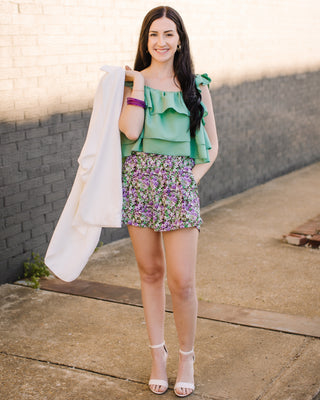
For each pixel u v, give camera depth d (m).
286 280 4.41
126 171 2.79
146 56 2.86
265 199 7.05
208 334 3.47
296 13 8.30
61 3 4.52
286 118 8.40
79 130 4.86
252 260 4.87
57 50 4.54
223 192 7.05
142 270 2.89
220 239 5.46
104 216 2.79
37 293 4.11
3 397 2.82
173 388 2.91
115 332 3.52
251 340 3.40
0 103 4.10
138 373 3.05
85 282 4.32
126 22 5.21
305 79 8.84
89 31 4.83
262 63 7.58
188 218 2.71
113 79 2.75
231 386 2.92
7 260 4.27
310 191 7.48
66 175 4.77
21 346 3.33
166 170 2.72
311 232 5.47
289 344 3.34
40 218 4.55
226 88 6.86
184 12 5.95
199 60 6.30
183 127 2.71
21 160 4.32
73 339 3.42
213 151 2.87
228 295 4.11
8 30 4.11
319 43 9.15
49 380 2.97
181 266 2.75
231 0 6.73
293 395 2.82
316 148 9.55
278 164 8.34
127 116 2.68
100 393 2.86
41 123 4.46
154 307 2.90
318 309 3.87
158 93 2.72
